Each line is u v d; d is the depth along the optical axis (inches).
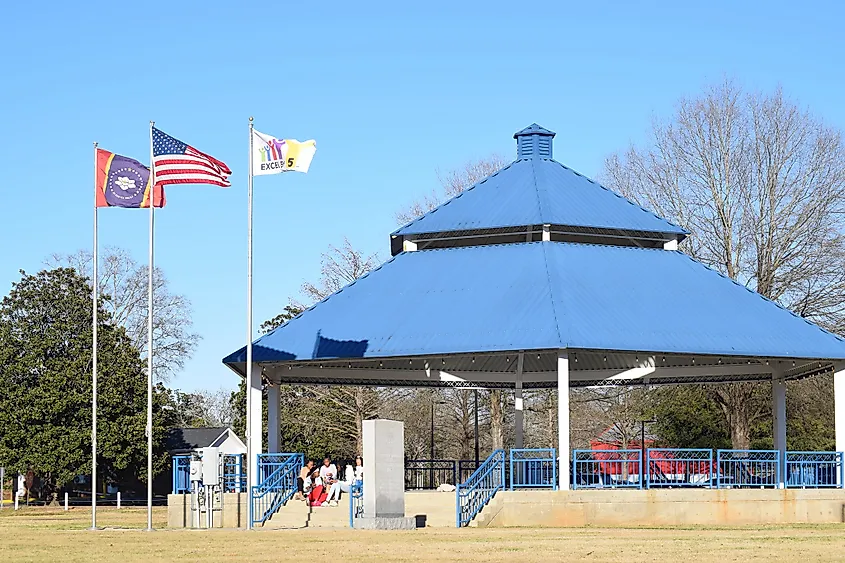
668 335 1275.8
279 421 1457.9
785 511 1262.3
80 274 3021.7
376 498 1151.0
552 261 1373.0
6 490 3021.7
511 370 1609.3
